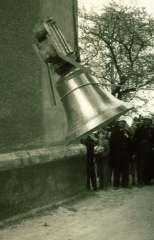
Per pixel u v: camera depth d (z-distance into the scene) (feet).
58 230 26.20
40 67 34.83
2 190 28.30
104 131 46.93
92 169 44.80
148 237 23.77
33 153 32.78
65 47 8.13
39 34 8.04
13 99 30.76
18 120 31.37
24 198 30.89
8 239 24.16
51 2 38.45
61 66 8.20
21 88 31.94
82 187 42.27
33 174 32.24
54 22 8.14
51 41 7.99
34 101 33.91
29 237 24.57
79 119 8.07
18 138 31.19
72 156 39.70
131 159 49.93
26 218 29.86
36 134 34.06
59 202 35.99
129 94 86.12
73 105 8.20
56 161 36.29
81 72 8.32
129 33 95.14
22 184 30.66
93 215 31.01
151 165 50.26
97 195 41.14
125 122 48.91
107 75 91.66
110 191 44.55
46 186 34.30
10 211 29.07
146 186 49.39
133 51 95.40
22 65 32.19
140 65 94.53
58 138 38.40
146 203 35.94
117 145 47.42
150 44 96.17
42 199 33.53
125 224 27.53
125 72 91.71
